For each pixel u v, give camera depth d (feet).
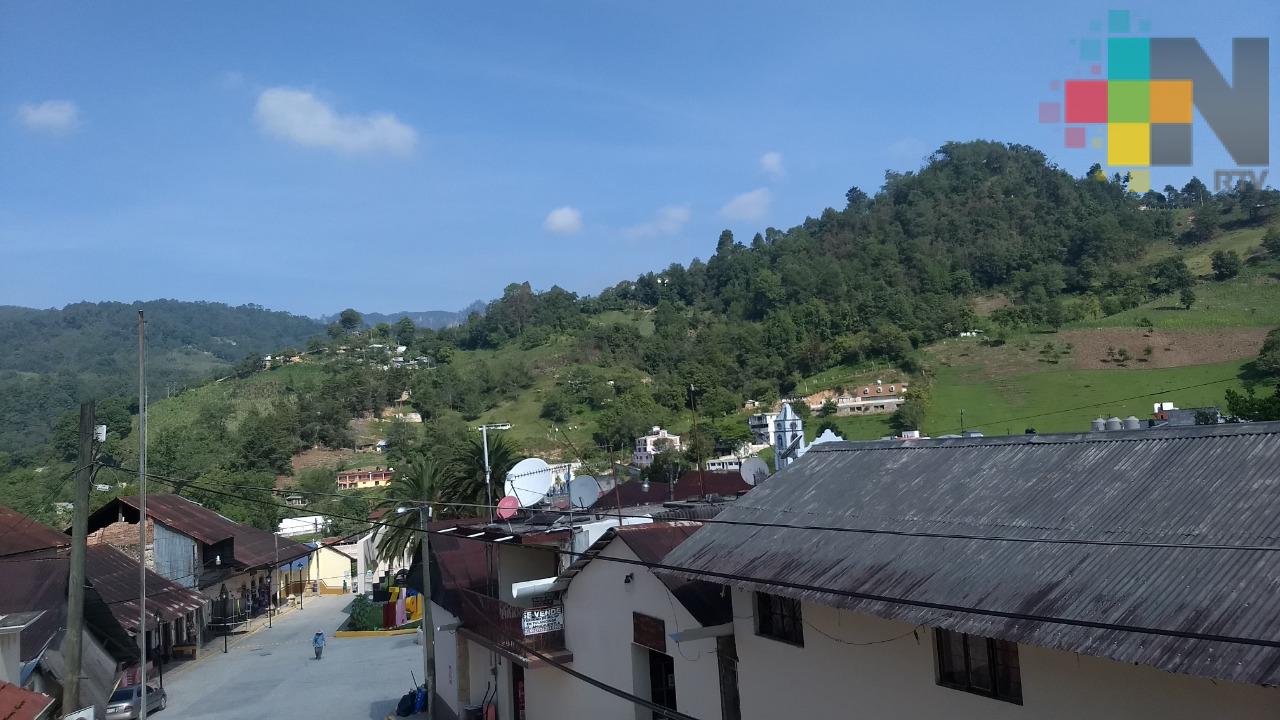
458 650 82.79
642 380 391.04
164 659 127.13
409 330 595.06
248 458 322.14
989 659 32.01
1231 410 109.09
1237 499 27.66
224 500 235.20
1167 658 22.75
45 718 61.72
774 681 42.39
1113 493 31.30
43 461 320.09
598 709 57.36
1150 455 32.42
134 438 342.44
